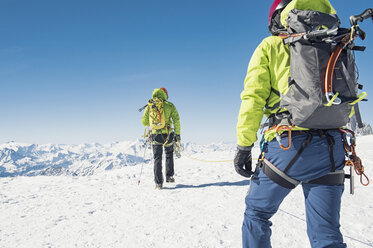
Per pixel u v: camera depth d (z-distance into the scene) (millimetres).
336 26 1478
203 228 3264
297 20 1534
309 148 1548
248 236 1744
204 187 5441
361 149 8641
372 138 11320
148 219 3721
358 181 5141
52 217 4062
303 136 1558
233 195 4672
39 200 5180
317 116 1457
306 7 1663
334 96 1384
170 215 3820
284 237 2875
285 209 3719
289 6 1677
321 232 1594
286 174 1605
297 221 3289
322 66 1455
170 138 5840
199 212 3865
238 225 3307
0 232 3480
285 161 1595
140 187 5941
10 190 6281
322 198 1595
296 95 1502
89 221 3793
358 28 1392
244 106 1692
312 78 1447
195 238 3004
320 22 1497
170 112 5805
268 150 1686
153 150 5691
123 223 3631
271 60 1653
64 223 3754
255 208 1754
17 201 5141
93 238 3172
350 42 1440
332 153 1555
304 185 1700
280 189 1648
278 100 1664
